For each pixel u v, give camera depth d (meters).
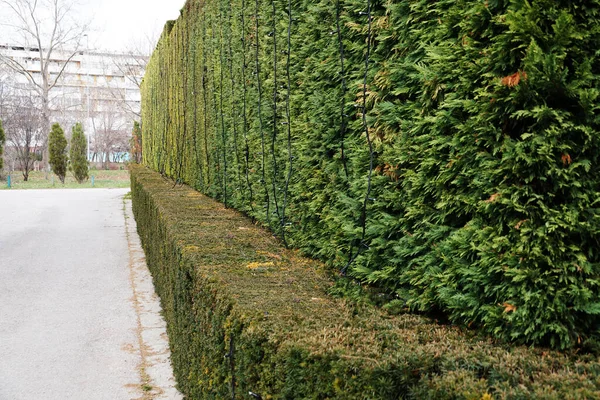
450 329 2.03
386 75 2.65
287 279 2.85
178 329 4.00
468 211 2.06
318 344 1.78
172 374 4.37
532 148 1.78
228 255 3.48
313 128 3.65
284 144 4.34
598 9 1.78
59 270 7.95
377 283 2.80
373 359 1.60
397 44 2.56
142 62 36.59
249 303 2.33
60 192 22.38
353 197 3.06
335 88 3.28
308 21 3.69
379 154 2.73
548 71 1.72
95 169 47.88
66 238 10.77
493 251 1.91
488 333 1.95
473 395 1.34
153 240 7.03
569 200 1.81
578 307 1.74
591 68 1.79
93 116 50.50
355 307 2.32
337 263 3.11
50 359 4.62
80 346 4.94
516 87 1.79
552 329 1.73
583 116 1.78
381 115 2.69
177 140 10.52
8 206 16.56
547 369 1.54
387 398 1.54
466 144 2.06
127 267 8.23
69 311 5.98
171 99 11.68
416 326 2.02
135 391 4.05
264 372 2.00
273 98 4.68
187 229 4.47
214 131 7.15
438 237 2.25
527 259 1.81
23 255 8.98
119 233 11.51
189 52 9.30
